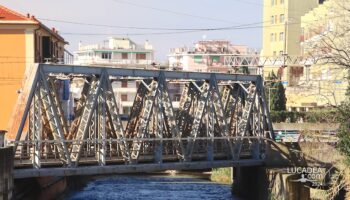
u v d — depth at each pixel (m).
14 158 34.00
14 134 36.56
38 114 34.97
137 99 42.62
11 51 49.31
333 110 41.50
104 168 37.38
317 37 56.56
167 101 41.34
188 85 45.09
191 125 45.03
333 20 51.44
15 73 49.28
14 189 35.25
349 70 34.56
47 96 35.47
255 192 47.47
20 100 37.12
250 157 46.75
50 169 35.09
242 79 46.53
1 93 49.00
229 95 47.69
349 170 36.06
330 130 46.00
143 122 40.22
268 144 46.41
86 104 37.66
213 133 43.75
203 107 43.16
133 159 39.22
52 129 35.66
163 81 41.00
